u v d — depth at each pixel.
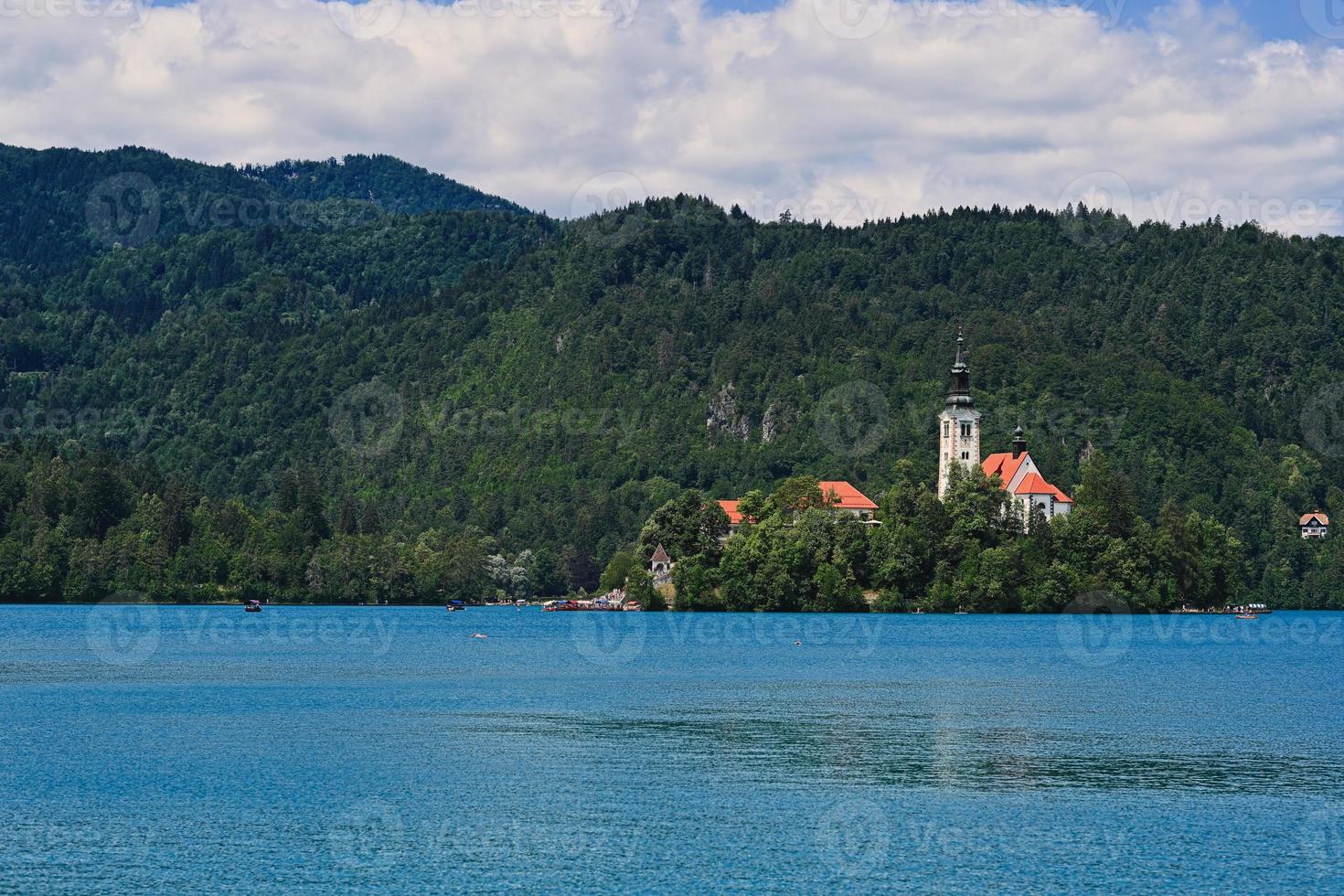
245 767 149.88
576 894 105.06
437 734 172.50
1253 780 143.50
